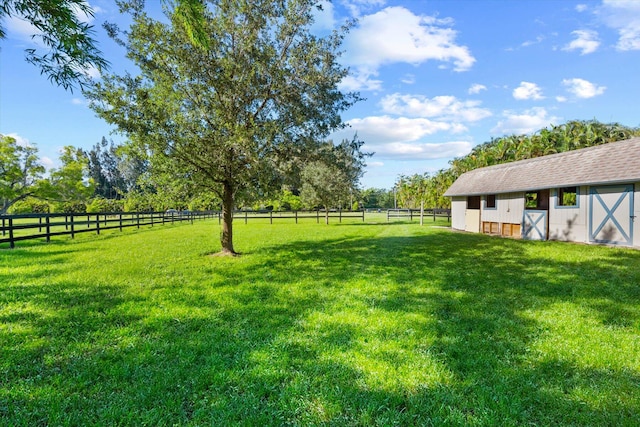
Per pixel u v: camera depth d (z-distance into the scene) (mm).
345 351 3232
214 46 8055
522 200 14320
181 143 8031
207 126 8688
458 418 2209
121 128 7512
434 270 7133
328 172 21203
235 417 2236
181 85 8422
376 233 16375
